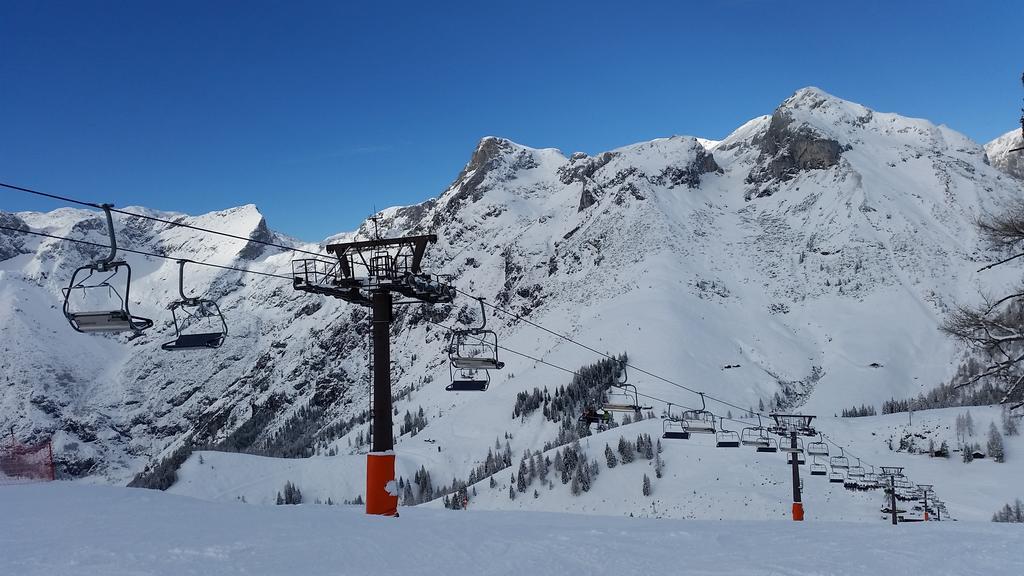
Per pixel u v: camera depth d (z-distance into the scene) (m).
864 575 11.08
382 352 21.61
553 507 140.38
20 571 10.08
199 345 20.45
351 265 22.64
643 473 139.88
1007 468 135.00
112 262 19.05
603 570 11.34
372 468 20.73
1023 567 11.77
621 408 47.66
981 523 20.03
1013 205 25.31
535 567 11.45
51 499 18.30
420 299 23.00
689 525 18.62
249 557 11.23
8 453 34.31
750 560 12.30
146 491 21.20
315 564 10.98
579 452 152.38
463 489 161.38
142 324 19.03
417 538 13.80
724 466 135.38
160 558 10.95
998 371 25.28
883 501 110.56
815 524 20.42
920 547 13.80
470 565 11.50
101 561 10.70
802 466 134.88
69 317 18.70
